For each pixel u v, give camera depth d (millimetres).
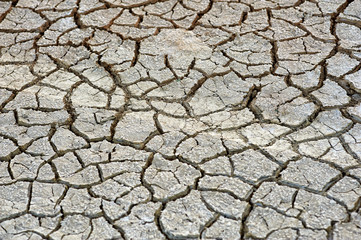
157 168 2865
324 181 2748
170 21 3996
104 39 3830
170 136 3064
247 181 2771
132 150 2982
